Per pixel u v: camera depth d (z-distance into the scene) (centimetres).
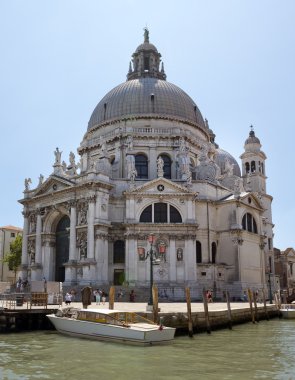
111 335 2684
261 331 3356
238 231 6147
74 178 6025
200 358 2209
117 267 5809
